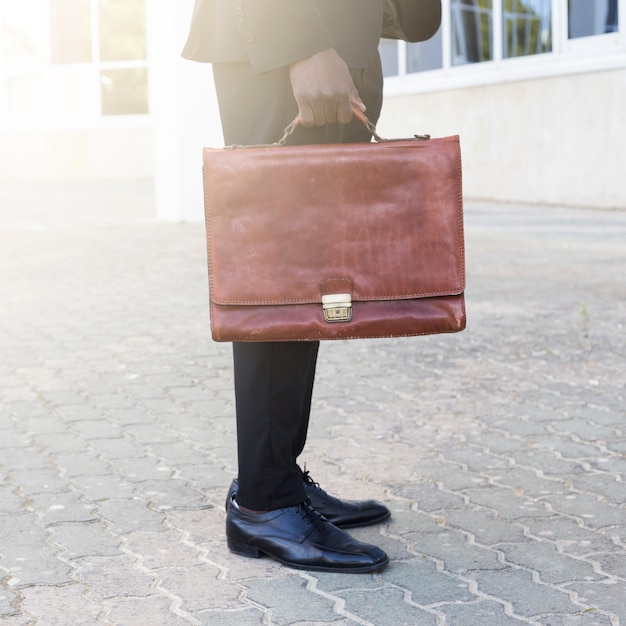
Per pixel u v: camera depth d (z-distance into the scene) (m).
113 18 21.91
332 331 2.38
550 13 13.40
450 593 2.49
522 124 14.02
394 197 2.39
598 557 2.71
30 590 2.52
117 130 22.02
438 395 4.56
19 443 3.85
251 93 2.50
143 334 6.08
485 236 10.62
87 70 22.05
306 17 2.35
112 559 2.72
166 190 12.54
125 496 3.24
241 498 2.72
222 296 2.38
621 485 3.30
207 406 4.43
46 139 22.27
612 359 5.25
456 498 3.20
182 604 2.44
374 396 4.56
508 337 5.84
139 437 3.94
